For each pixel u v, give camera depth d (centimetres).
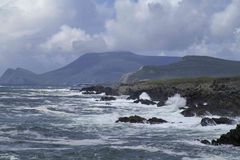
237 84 8825
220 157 3066
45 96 12962
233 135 3556
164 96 9350
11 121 5250
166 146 3506
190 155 3133
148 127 4806
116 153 3184
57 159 2945
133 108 7912
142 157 3059
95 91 16512
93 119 5638
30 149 3297
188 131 4494
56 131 4328
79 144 3597
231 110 5822
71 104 8925
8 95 13025
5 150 3216
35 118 5700
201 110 5925
